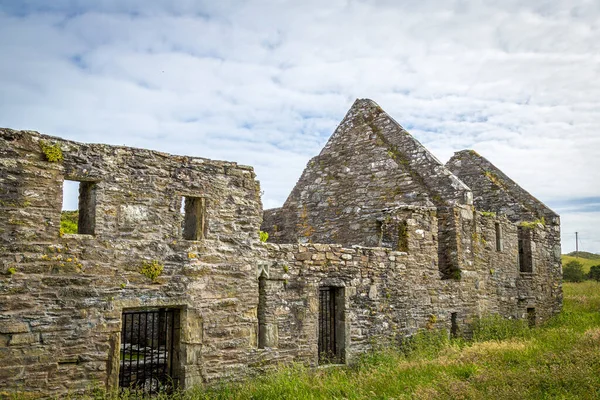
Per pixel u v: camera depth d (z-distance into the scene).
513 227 18.97
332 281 11.90
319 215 17.77
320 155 18.56
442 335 13.95
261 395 9.16
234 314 10.12
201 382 9.54
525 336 14.86
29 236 7.93
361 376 10.35
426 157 16.30
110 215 8.74
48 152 8.16
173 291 9.33
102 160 8.73
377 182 16.75
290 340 10.98
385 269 13.11
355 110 18.41
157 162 9.36
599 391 8.41
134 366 10.92
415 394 8.58
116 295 8.68
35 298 7.91
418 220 14.25
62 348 8.08
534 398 8.40
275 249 10.92
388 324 13.00
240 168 10.55
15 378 7.66
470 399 8.26
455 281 15.05
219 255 10.02
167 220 9.40
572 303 24.58
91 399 8.25
